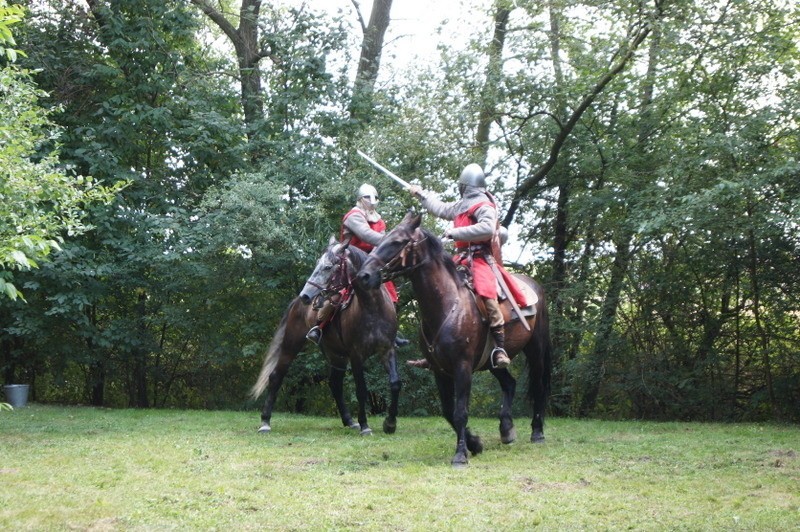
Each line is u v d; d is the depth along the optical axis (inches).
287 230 626.2
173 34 726.5
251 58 807.1
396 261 308.3
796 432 482.6
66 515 224.2
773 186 566.9
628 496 254.7
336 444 378.3
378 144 654.5
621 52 627.5
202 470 295.6
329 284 416.5
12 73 428.5
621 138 652.7
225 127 693.3
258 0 802.8
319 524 216.7
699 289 634.8
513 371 653.3
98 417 552.1
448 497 249.1
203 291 676.7
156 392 775.7
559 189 706.2
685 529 214.2
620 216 647.8
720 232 580.4
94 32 740.7
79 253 655.1
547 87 653.3
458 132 671.1
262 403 729.0
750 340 619.5
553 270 704.4
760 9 599.2
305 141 687.1
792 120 578.9
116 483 269.6
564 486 269.7
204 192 718.5
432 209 348.2
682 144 632.4
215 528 213.0
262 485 265.9
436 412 682.2
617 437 433.4
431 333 318.7
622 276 645.9
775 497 255.9
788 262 594.2
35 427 469.1
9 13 271.9
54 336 713.0
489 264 333.7
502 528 214.7
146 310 733.9
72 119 703.1
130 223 679.1
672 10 597.3
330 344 447.8
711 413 632.4
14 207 358.6
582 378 648.4
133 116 678.5
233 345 701.3
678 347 638.5
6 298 660.1
